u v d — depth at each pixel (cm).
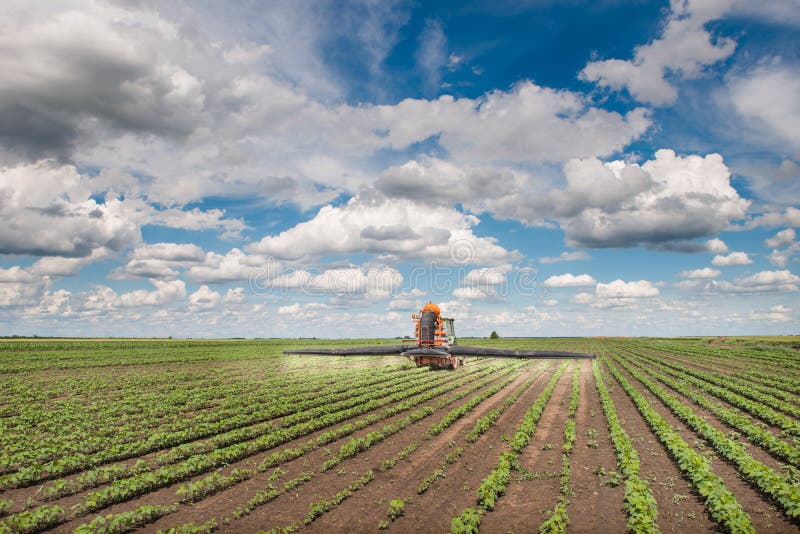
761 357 5528
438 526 970
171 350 6888
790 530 930
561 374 3797
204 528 943
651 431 1772
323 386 3020
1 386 3002
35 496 1161
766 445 1490
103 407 2262
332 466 1374
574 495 1123
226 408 2280
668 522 979
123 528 976
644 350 7300
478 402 2384
